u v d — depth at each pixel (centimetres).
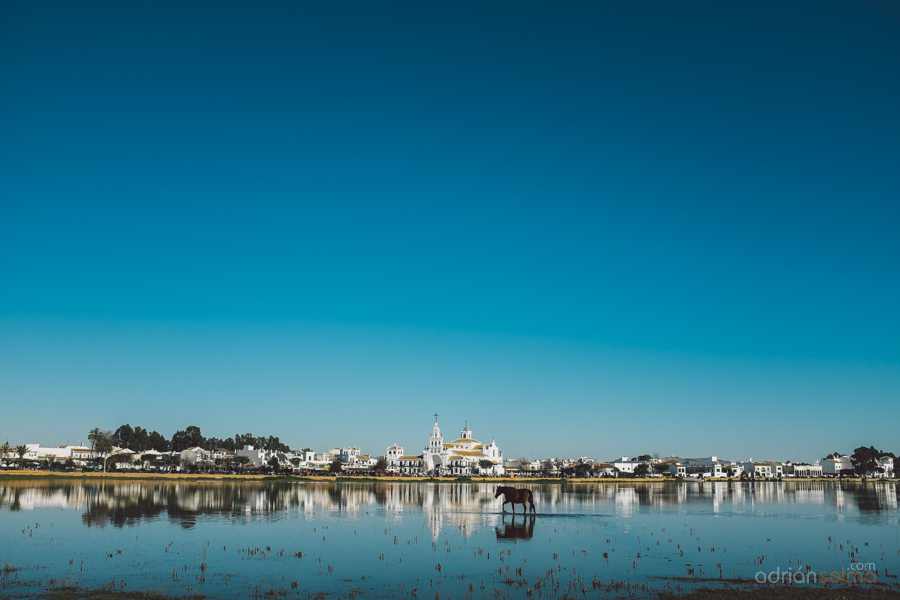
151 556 6097
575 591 4994
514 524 9294
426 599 4706
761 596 4853
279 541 7169
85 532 7544
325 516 9969
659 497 17312
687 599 4759
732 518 10694
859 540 7888
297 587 4991
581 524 9425
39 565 5612
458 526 8894
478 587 5084
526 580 5344
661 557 6525
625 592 4972
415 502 13562
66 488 14975
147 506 10825
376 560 6125
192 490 15438
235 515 9788
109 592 4709
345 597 4719
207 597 4641
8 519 8606
